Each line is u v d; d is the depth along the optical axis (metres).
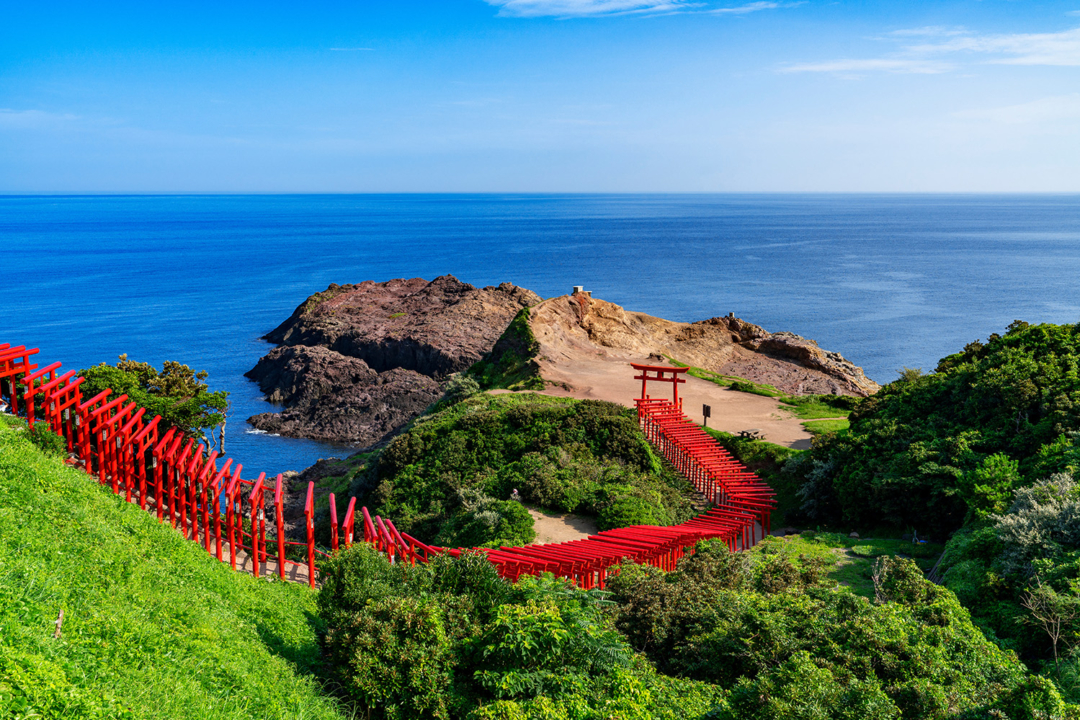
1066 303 165.25
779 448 44.03
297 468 73.50
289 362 98.50
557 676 13.80
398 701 13.52
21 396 24.28
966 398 38.25
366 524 24.94
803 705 12.71
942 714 13.10
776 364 75.19
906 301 171.88
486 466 42.56
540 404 49.31
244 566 21.88
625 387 59.06
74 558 13.88
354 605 16.11
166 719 9.99
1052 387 34.38
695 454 40.91
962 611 19.12
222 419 35.44
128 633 11.89
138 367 43.22
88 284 193.12
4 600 10.71
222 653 13.09
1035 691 12.65
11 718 8.19
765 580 23.19
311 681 13.96
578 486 36.91
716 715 14.02
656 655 18.77
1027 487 28.14
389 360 102.44
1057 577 20.88
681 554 28.17
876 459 36.06
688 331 77.88
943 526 32.22
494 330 109.12
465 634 15.09
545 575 18.31
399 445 45.66
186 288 189.62
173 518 21.06
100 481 21.25
